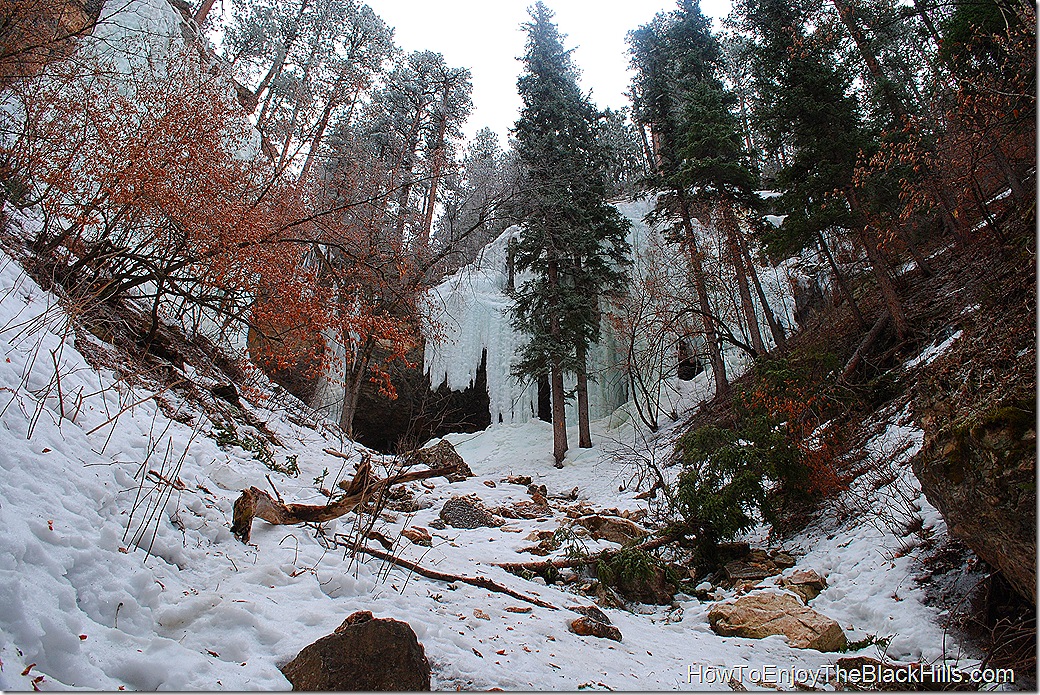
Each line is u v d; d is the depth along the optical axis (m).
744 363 17.81
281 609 3.12
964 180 10.59
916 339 10.17
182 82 6.02
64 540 2.67
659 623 5.09
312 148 9.98
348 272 7.51
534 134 19.25
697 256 16.45
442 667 2.98
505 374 20.58
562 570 5.96
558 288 17.42
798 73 12.12
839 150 11.40
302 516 4.65
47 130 5.55
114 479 3.60
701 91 16.44
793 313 19.23
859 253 15.16
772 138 12.97
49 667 2.04
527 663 3.32
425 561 5.00
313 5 18.14
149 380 6.43
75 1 6.54
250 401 9.34
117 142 5.32
